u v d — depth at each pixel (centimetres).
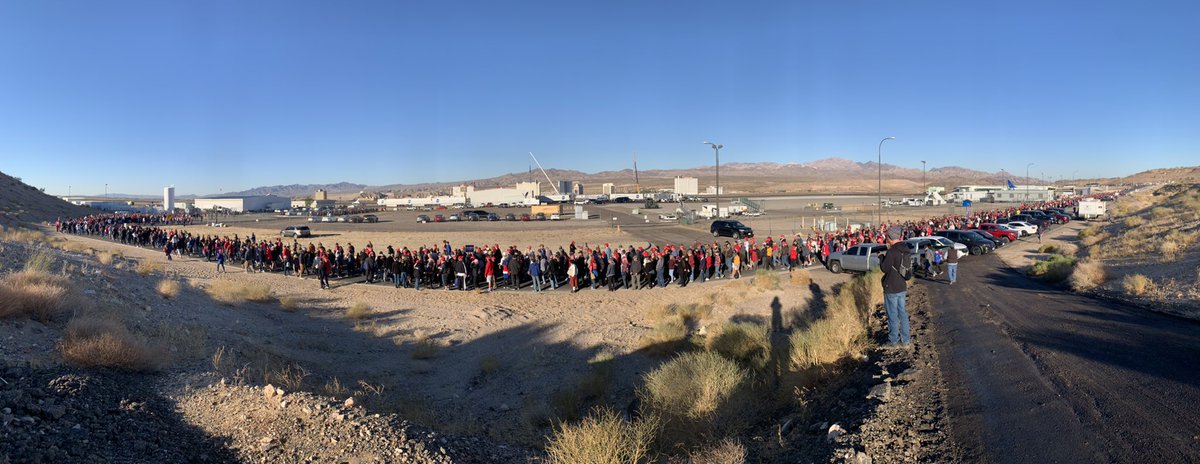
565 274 2528
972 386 691
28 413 561
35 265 1218
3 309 827
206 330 1218
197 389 753
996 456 492
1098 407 589
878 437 550
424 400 1066
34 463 476
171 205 14875
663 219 7506
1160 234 2772
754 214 8556
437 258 2595
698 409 778
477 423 946
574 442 632
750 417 771
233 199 15300
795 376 866
